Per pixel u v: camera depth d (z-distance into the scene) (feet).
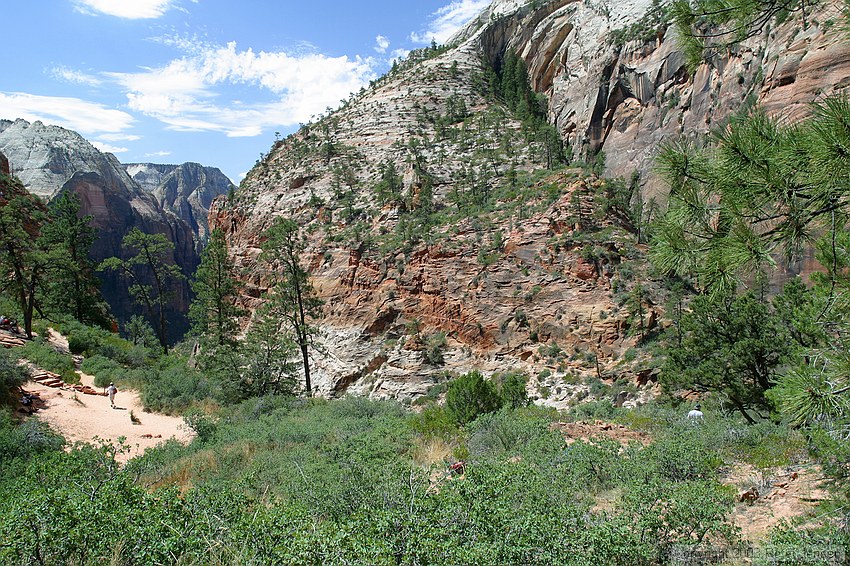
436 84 317.22
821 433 20.49
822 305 21.85
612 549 18.07
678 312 122.42
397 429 45.27
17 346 87.66
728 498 24.39
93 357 100.42
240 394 89.66
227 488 23.09
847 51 113.60
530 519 18.17
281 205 241.14
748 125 15.33
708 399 60.59
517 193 180.75
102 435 58.70
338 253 194.08
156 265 164.35
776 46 135.13
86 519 18.10
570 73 263.70
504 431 40.73
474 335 151.23
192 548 17.42
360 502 23.93
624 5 260.83
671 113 178.81
